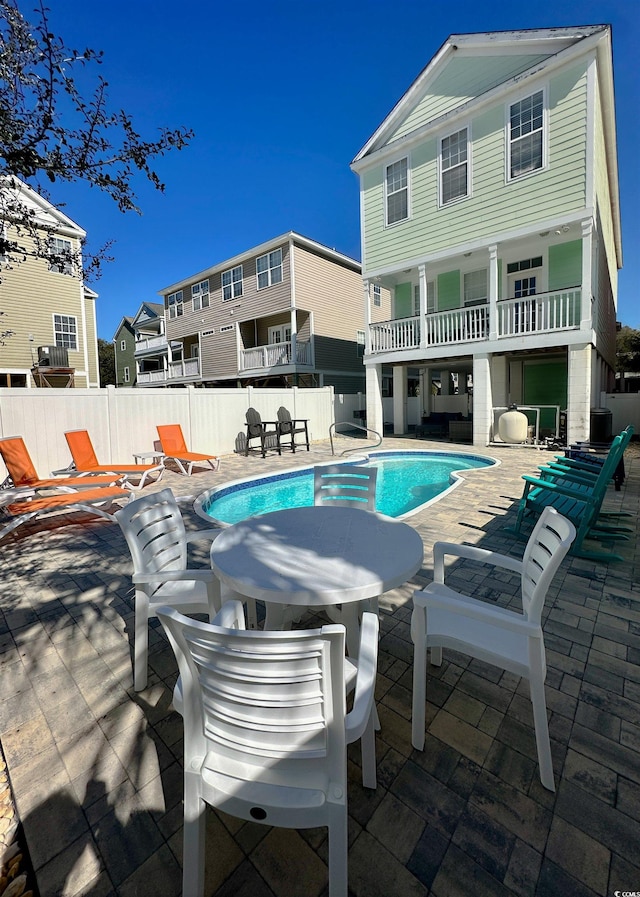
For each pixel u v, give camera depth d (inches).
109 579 134.4
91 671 88.8
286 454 407.5
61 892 49.6
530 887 48.8
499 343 398.0
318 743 44.8
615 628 100.6
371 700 52.1
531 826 55.4
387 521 93.7
